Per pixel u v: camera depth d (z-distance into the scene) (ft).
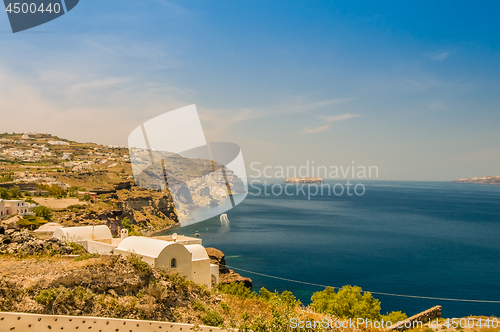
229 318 92.38
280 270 365.61
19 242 100.01
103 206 456.86
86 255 95.45
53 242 109.91
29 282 71.67
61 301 70.08
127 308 77.00
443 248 499.10
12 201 307.78
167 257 123.24
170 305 86.48
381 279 341.21
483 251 483.10
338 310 149.28
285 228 646.74
